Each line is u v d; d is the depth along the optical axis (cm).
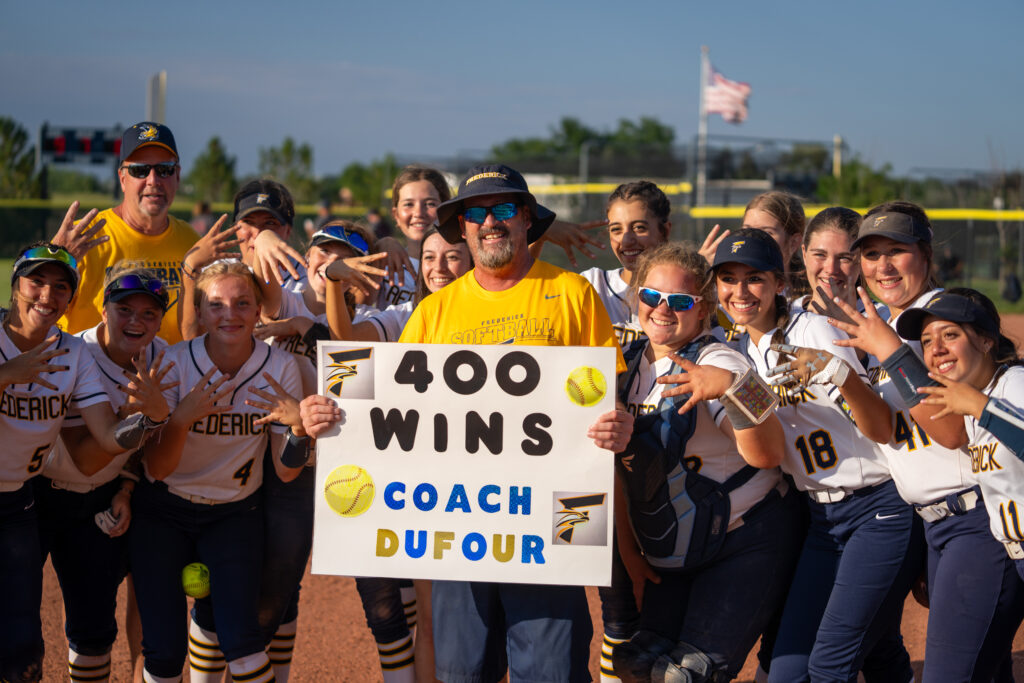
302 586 655
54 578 646
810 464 383
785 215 495
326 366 369
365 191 5353
